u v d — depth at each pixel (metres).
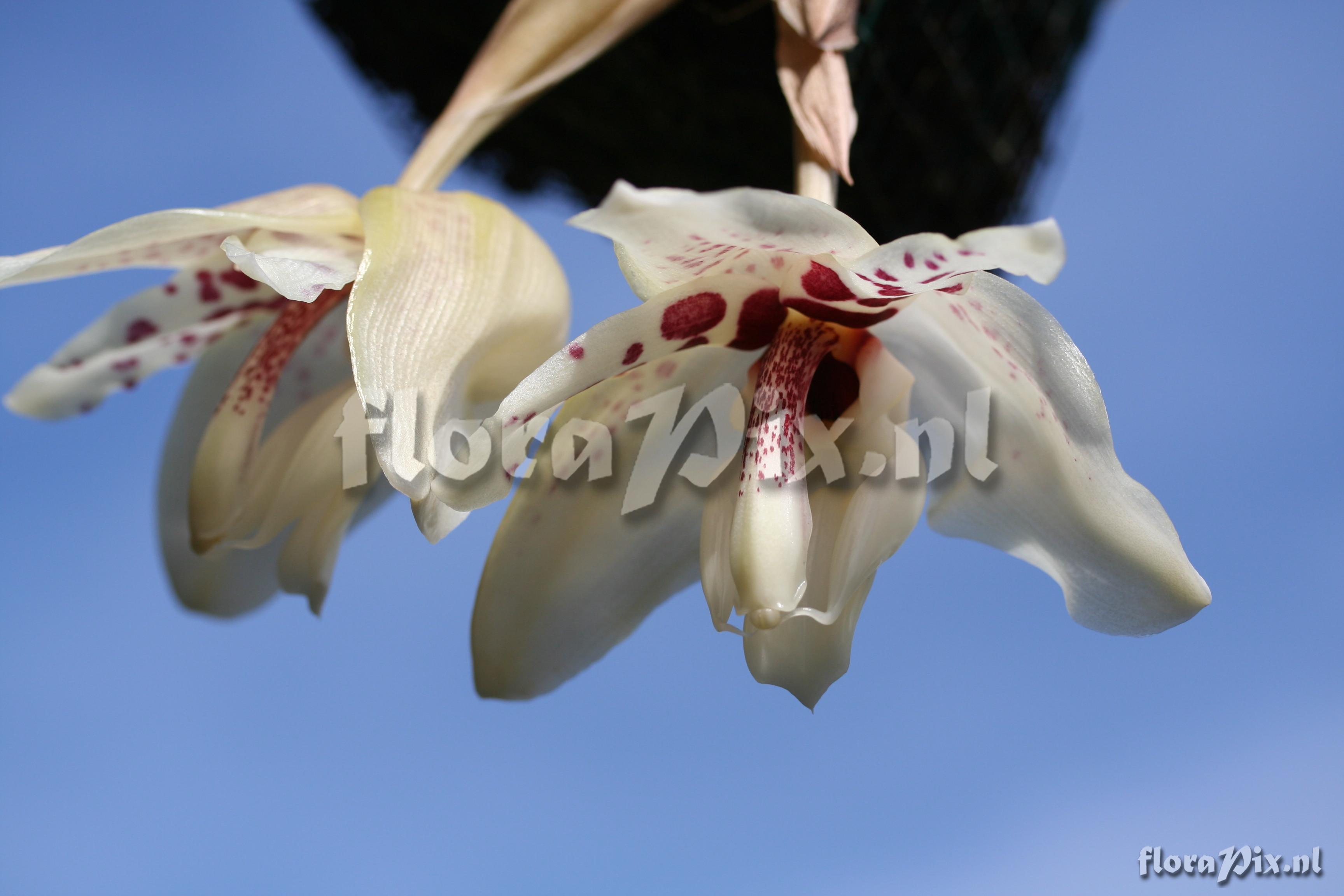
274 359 0.39
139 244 0.37
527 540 0.39
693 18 0.47
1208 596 0.36
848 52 0.47
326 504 0.39
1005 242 0.32
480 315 0.36
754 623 0.36
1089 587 0.37
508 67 0.41
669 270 0.35
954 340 0.37
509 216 0.38
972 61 0.49
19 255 0.37
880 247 0.33
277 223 0.37
